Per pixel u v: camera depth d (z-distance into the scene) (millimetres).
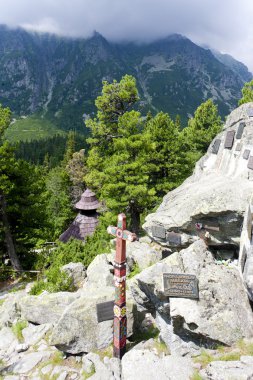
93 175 27109
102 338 11094
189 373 8297
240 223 11438
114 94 28797
